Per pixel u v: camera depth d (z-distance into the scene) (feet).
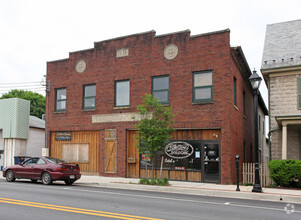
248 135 71.56
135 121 60.23
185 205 31.91
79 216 24.97
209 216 26.30
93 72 66.49
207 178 52.70
